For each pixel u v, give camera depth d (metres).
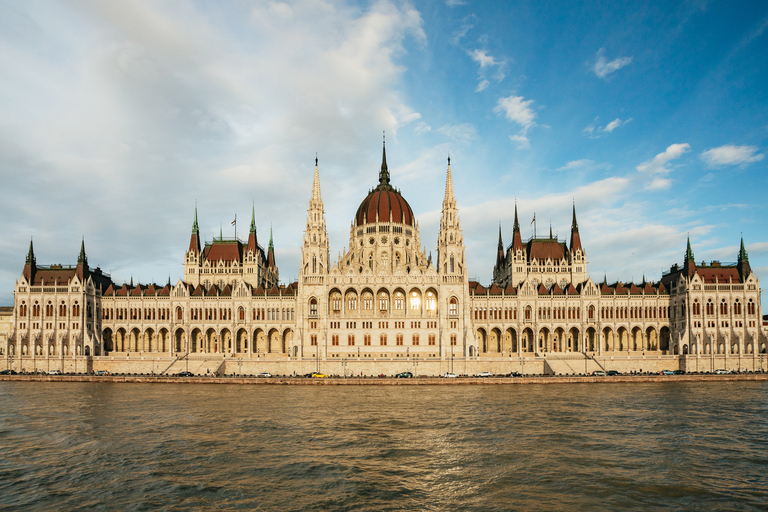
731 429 75.69
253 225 187.38
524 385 127.00
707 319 153.38
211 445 66.94
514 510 46.84
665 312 160.75
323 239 162.88
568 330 157.75
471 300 158.00
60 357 145.88
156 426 77.62
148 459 61.06
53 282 155.50
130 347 160.62
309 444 67.44
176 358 144.00
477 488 52.16
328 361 141.38
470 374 139.75
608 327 158.75
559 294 159.50
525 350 163.50
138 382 133.12
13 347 151.25
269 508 47.16
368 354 152.62
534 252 180.50
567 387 122.44
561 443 68.06
